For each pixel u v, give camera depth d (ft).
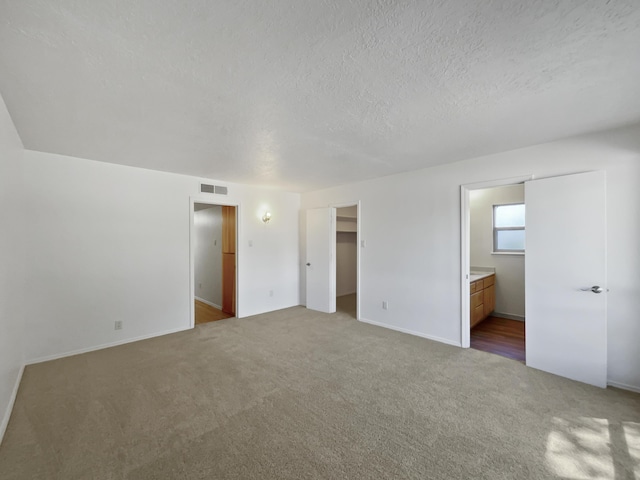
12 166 7.89
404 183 13.70
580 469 5.47
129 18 4.10
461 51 4.88
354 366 10.00
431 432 6.54
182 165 12.31
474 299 14.05
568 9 3.97
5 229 7.18
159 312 13.34
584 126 8.25
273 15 4.08
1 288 6.75
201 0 3.80
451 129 8.37
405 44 4.69
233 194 16.22
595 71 5.50
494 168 10.82
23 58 4.98
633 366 8.36
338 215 22.18
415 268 13.30
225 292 18.47
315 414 7.22
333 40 4.58
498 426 6.75
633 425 6.75
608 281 8.73
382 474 5.35
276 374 9.41
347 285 24.67
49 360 10.48
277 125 8.00
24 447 6.06
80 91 6.15
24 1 3.74
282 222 18.71
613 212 8.63
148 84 5.88
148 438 6.33
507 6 3.92
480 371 9.61
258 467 5.51
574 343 9.02
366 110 7.11
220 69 5.38
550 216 9.48
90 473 5.39
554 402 7.75
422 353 11.16
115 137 8.93
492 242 16.80
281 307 18.66
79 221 11.25
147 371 9.62
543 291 9.61
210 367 9.93
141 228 12.82
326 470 5.44
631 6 3.88
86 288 11.39
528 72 5.54
